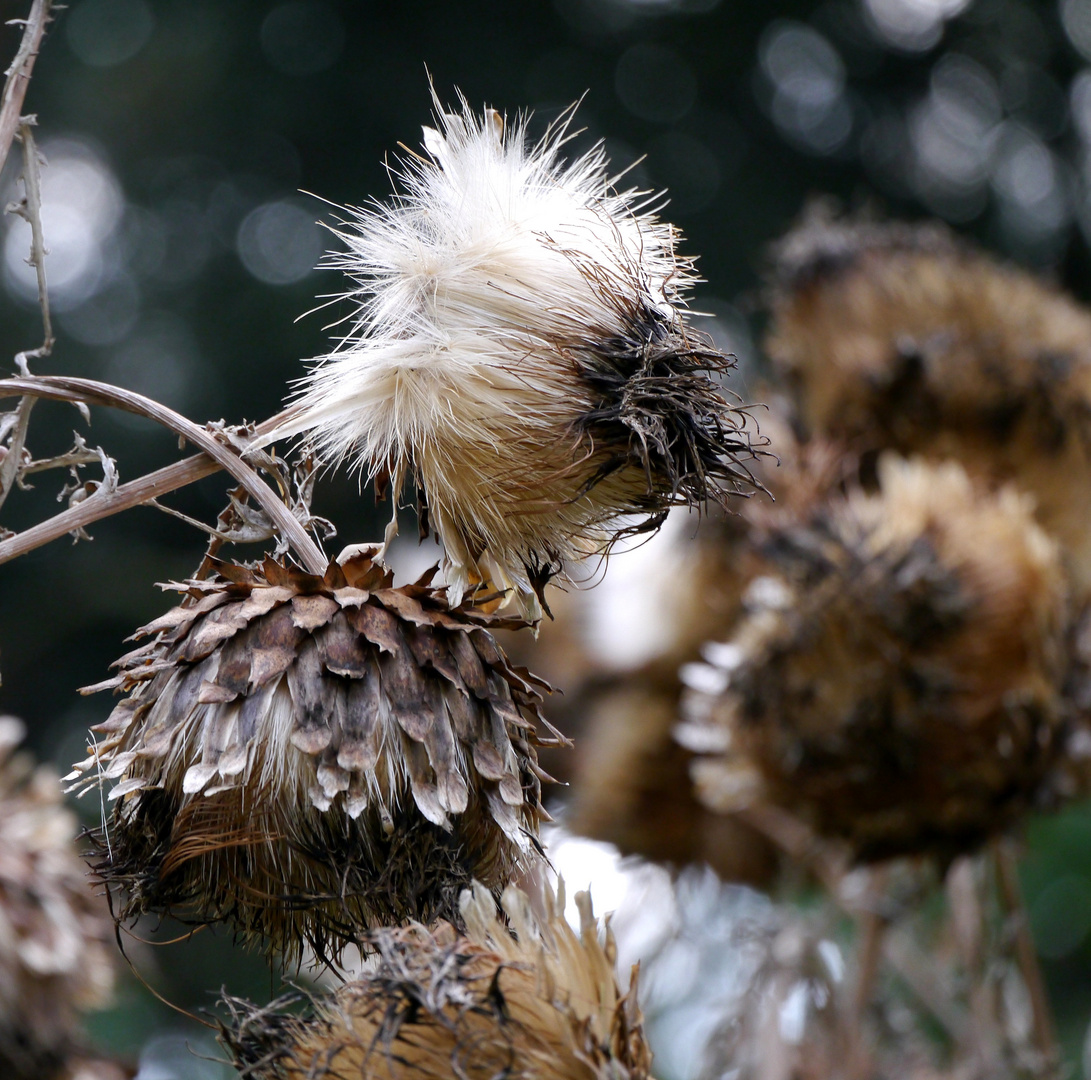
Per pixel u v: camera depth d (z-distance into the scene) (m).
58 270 7.43
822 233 3.34
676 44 7.58
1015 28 7.57
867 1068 2.96
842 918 3.54
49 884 2.33
